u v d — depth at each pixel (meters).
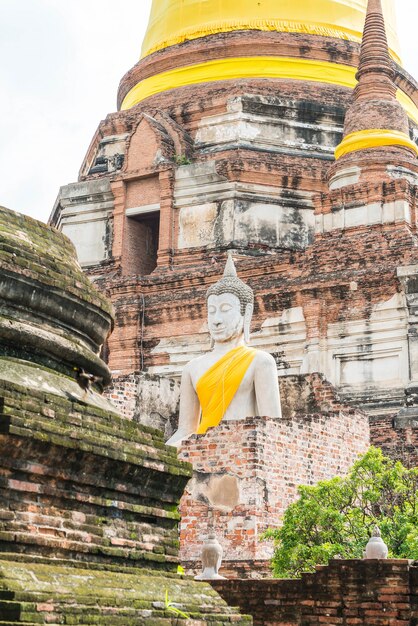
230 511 22.14
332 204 36.22
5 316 12.42
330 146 43.19
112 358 38.00
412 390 31.80
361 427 26.52
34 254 12.80
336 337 33.88
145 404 29.56
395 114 37.84
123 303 38.16
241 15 45.59
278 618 15.91
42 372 12.48
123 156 45.03
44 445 11.23
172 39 46.47
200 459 22.80
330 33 45.22
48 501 11.38
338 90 44.16
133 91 47.50
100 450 11.77
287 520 20.22
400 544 19.48
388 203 35.50
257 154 42.25
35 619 10.06
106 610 10.83
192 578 12.77
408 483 21.62
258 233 40.53
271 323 35.09
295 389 29.70
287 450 23.36
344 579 15.48
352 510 20.58
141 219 43.41
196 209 41.31
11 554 10.78
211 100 43.59
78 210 43.97
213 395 27.03
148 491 12.50
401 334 32.91
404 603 15.02
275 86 43.72
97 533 11.79
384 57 38.81
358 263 34.38
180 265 40.94
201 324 37.03
